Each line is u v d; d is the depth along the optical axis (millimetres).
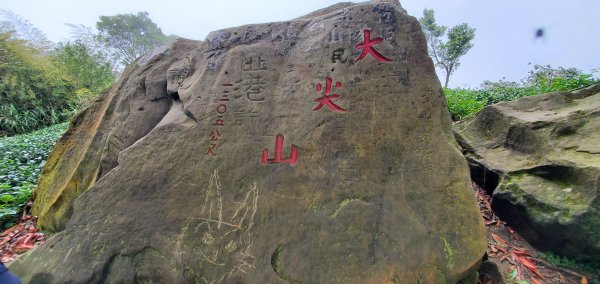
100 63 14430
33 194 3791
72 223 2461
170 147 2625
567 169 2648
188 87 2914
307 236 2162
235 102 2658
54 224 3131
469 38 14977
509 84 10047
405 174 2254
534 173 2885
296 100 2547
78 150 3604
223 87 2729
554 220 2486
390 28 2570
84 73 12461
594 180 2416
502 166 3225
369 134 2361
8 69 10109
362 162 2303
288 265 2102
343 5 2969
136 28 23734
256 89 2656
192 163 2537
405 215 2139
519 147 3316
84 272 2260
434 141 2322
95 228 2418
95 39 15914
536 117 3328
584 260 2443
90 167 3197
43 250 2400
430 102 2416
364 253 2066
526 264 2545
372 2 2732
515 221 2908
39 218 3311
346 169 2301
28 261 2367
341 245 2104
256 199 2340
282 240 2180
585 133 2902
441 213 2131
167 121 2777
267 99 2607
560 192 2611
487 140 3748
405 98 2424
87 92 11328
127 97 3270
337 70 2537
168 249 2285
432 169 2254
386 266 2018
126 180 2559
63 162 3627
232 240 2246
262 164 2434
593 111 3045
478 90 9188
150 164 2590
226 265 2180
